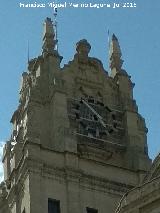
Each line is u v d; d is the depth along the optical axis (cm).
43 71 10694
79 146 10200
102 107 10750
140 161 10256
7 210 10156
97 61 11031
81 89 10738
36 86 10481
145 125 10806
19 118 10688
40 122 10200
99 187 9862
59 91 10425
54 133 10112
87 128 10456
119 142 10588
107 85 10956
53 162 9781
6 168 10556
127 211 7394
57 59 10788
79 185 9775
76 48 11006
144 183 7494
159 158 8081
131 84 11106
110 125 10656
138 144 10519
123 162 10456
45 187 9594
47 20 11125
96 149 10325
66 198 9619
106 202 9800
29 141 9800
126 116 10750
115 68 11200
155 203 7256
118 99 10938
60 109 10288
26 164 9681
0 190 10400
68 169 9788
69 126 10231
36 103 10325
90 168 9938
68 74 10744
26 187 9612
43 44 10962
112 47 11406
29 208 9369
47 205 9488
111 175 9994
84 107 10600
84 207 9662
